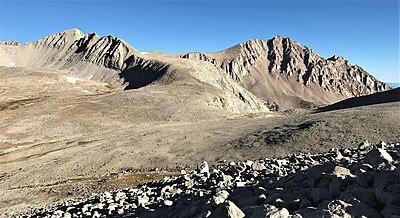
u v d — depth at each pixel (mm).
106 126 111438
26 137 102625
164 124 99500
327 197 7402
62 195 40781
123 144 74750
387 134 54969
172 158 61219
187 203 11633
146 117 121562
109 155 67000
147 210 12016
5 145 96375
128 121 117062
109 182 45094
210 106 146500
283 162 17969
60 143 92688
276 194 8281
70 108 131500
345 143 53938
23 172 63344
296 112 157125
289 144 57250
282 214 6414
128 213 12250
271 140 61531
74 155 70938
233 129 79125
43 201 38250
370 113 68812
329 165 10133
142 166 58719
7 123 114938
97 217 13039
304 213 6586
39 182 55500
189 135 76875
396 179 7168
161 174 50000
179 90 168875
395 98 137750
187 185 15453
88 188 42344
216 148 63250
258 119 91188
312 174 10008
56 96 169500
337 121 64875
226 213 7137
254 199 8648
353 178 8320
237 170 16125
